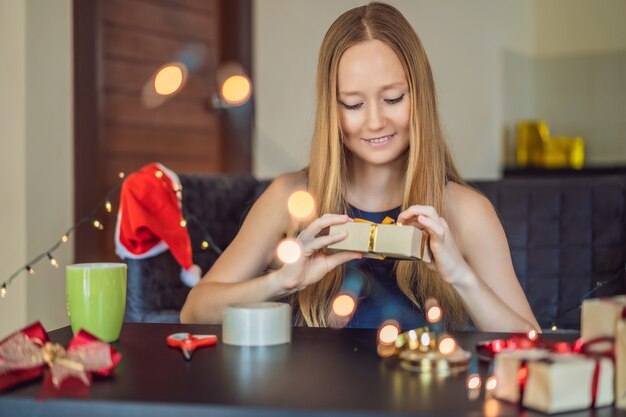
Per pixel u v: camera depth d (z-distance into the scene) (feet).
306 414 2.45
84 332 3.03
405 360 2.99
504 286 4.67
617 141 16.81
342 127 4.64
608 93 16.84
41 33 8.48
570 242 6.73
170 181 6.47
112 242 9.92
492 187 6.93
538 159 16.26
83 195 9.47
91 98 9.64
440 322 4.54
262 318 3.39
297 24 12.83
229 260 4.87
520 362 2.53
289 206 4.62
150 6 10.55
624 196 6.70
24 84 8.27
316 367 3.01
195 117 11.41
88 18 9.56
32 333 3.16
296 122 12.88
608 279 6.63
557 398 2.45
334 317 4.75
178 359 3.16
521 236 6.79
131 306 6.09
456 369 2.94
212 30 11.69
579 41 17.07
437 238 3.80
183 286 6.43
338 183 4.79
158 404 2.52
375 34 4.45
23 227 8.29
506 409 2.49
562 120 17.28
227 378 2.85
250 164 12.12
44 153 8.55
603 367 2.53
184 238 6.23
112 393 2.66
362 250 3.67
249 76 12.00
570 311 6.38
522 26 17.01
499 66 15.93
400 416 2.41
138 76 10.38
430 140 4.66
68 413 2.58
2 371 2.77
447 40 14.29
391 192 4.93
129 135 10.24
